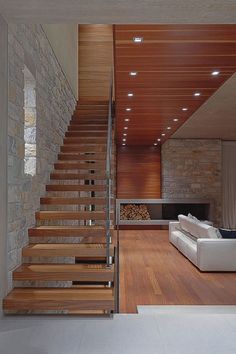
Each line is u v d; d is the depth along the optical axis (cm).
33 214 473
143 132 1020
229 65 494
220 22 358
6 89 358
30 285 438
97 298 356
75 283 623
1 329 323
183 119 838
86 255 415
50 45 596
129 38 412
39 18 354
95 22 361
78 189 538
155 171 1284
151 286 573
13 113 386
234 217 1278
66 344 294
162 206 1277
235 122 934
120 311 455
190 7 328
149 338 308
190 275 643
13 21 359
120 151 1287
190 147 1237
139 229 1277
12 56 385
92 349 286
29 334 313
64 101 727
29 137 482
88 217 475
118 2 318
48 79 575
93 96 1134
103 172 609
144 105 703
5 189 357
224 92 648
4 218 355
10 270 376
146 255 820
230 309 461
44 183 538
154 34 403
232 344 297
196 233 763
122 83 565
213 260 657
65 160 632
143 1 316
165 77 539
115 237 1088
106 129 755
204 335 315
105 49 1144
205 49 442
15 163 392
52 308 350
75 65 921
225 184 1280
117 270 443
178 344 296
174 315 364
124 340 304
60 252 414
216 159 1237
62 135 694
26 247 424
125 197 1280
